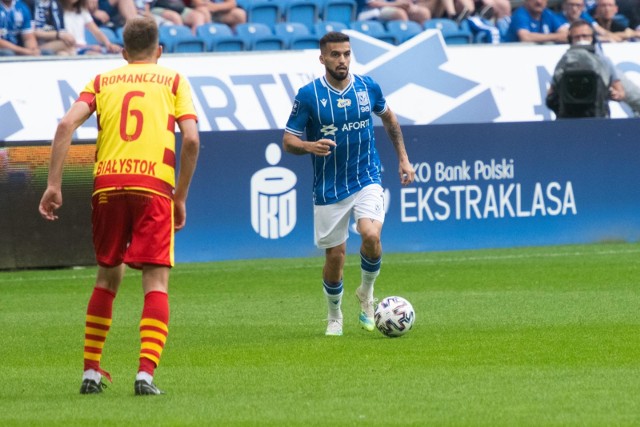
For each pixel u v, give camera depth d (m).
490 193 50.50
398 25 62.78
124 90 20.42
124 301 36.75
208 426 17.47
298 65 53.56
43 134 49.28
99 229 20.45
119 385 21.67
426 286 38.62
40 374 23.42
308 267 45.06
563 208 51.59
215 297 37.00
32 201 44.69
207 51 58.81
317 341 27.11
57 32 54.94
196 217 47.25
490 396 19.73
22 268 44.75
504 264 44.75
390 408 18.78
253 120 51.59
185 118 20.34
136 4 58.66
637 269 42.44
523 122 50.84
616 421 17.50
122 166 20.11
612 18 65.25
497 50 56.56
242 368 23.34
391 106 53.59
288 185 48.28
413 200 49.47
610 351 24.77
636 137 52.47
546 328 28.59
